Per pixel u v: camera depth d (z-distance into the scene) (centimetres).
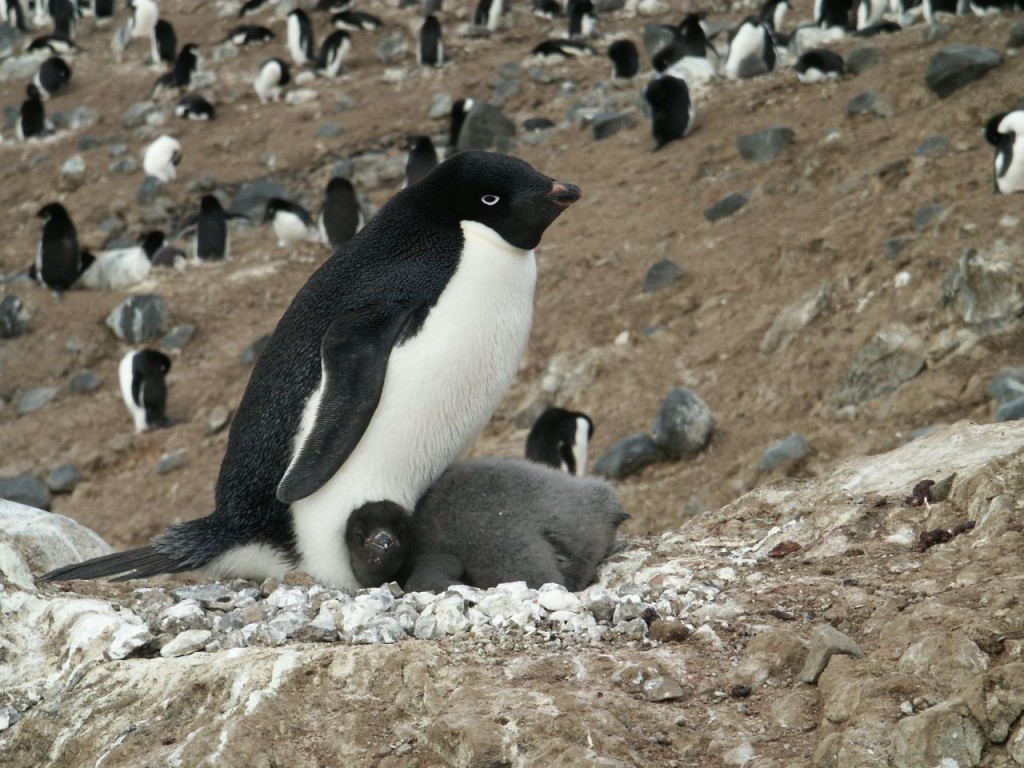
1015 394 1992
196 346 3600
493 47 5653
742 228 3077
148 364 3175
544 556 1093
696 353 2653
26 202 5034
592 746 725
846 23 4691
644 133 4041
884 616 837
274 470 1131
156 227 4700
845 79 3756
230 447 1175
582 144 4162
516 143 4347
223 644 910
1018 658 740
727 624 873
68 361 3644
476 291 1144
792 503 1172
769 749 726
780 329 2538
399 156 4703
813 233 2812
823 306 2519
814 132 3412
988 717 690
